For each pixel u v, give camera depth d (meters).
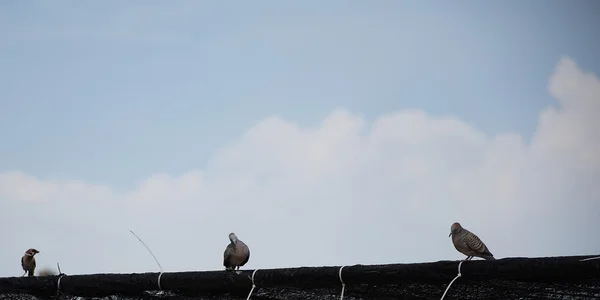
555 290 7.41
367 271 8.42
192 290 9.98
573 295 7.31
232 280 9.50
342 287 8.70
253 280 9.30
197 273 9.84
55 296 11.29
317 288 8.90
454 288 7.93
